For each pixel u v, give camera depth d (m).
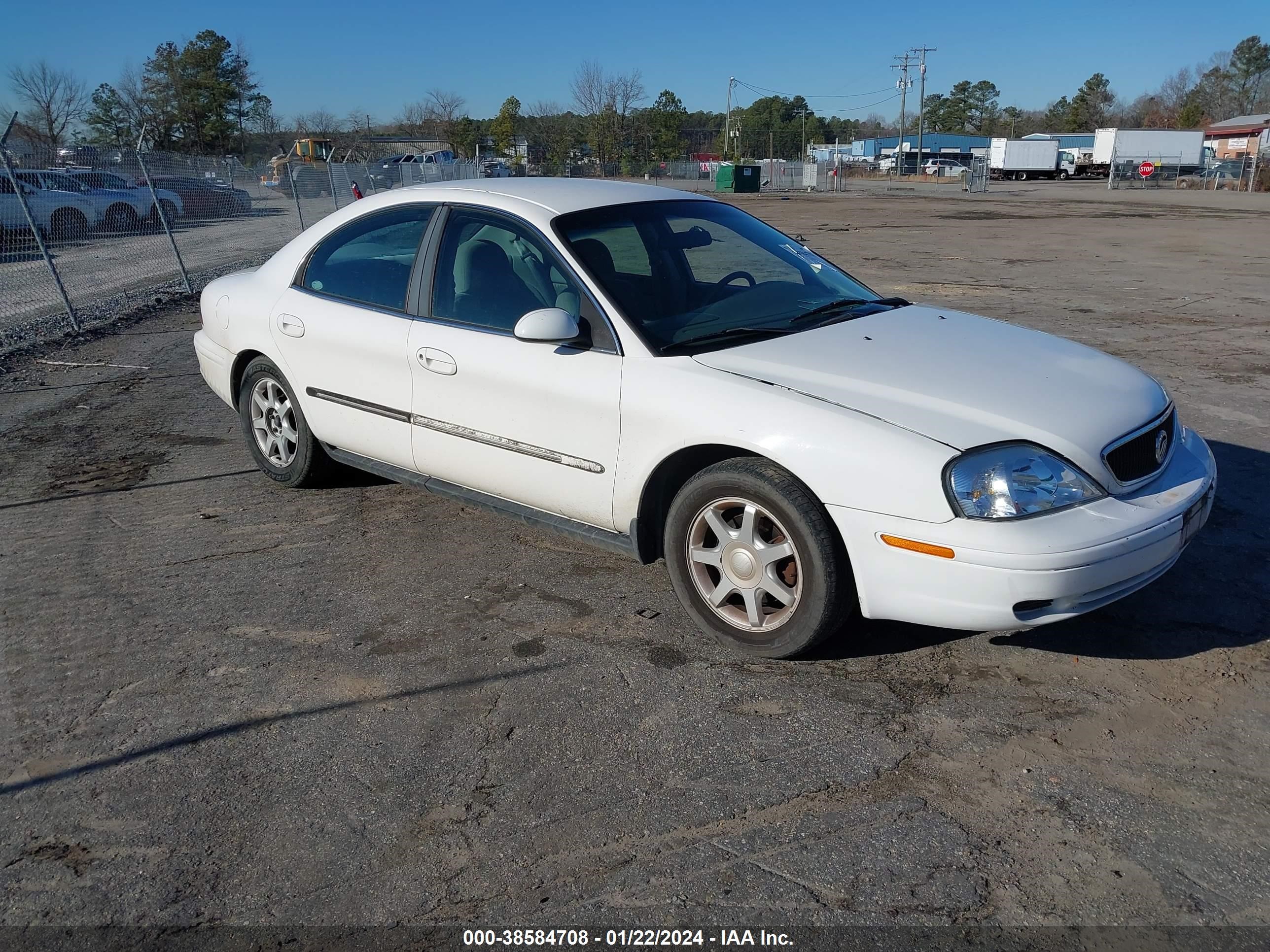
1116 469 3.18
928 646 3.52
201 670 3.51
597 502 3.74
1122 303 11.26
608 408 3.59
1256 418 6.24
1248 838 2.53
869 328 3.89
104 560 4.47
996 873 2.43
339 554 4.49
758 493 3.26
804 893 2.38
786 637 3.34
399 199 4.55
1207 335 9.16
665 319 3.73
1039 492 3.00
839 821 2.63
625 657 3.52
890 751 2.93
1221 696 3.15
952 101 136.25
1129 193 45.78
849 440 3.10
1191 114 94.75
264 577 4.26
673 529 3.55
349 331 4.50
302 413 4.92
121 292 13.00
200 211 20.03
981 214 29.34
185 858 2.58
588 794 2.78
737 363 3.48
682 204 4.52
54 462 5.91
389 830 2.66
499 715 3.18
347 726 3.15
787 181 60.31
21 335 9.91
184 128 60.62
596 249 3.90
